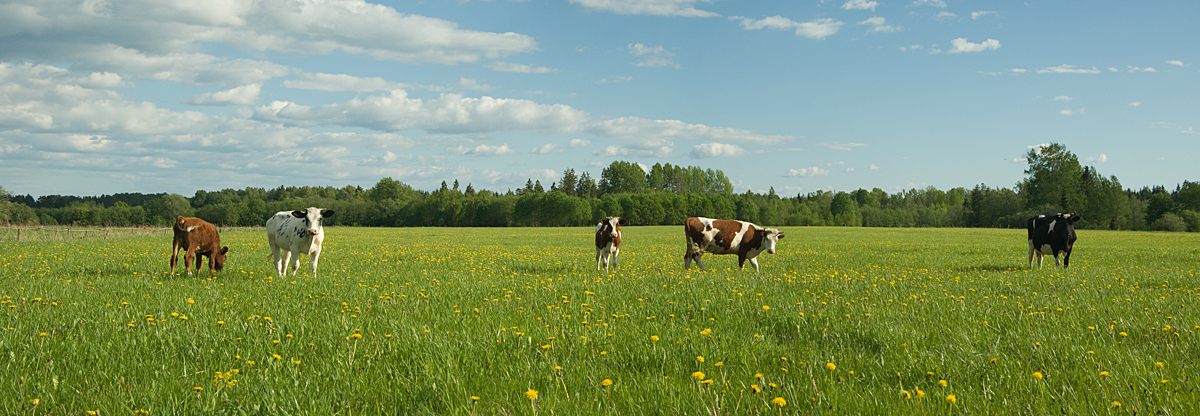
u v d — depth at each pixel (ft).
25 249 75.36
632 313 23.82
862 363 15.66
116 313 22.03
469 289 32.19
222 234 166.20
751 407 12.01
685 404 12.16
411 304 25.89
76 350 15.96
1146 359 15.67
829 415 11.74
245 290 31.58
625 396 12.87
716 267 60.39
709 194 470.39
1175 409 11.91
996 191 371.56
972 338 18.45
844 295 30.12
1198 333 18.48
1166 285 36.76
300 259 62.39
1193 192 318.86
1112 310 24.04
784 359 15.87
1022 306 25.82
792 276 44.50
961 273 50.62
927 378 14.44
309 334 18.54
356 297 28.48
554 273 47.67
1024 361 15.78
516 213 418.51
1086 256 81.66
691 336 18.31
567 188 578.25
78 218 408.46
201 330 18.69
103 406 11.68
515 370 14.82
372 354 16.02
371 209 465.06
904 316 22.58
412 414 12.01
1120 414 11.77
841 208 450.30
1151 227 300.40
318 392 12.84
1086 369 14.56
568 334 18.58
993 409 12.03
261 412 11.85
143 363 15.06
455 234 212.84
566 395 12.73
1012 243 137.69
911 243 137.18
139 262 53.78
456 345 17.19
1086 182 298.15
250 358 15.84
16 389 12.62
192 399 12.19
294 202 469.57
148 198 626.23
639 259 76.18
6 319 20.15
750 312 23.32
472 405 12.25
